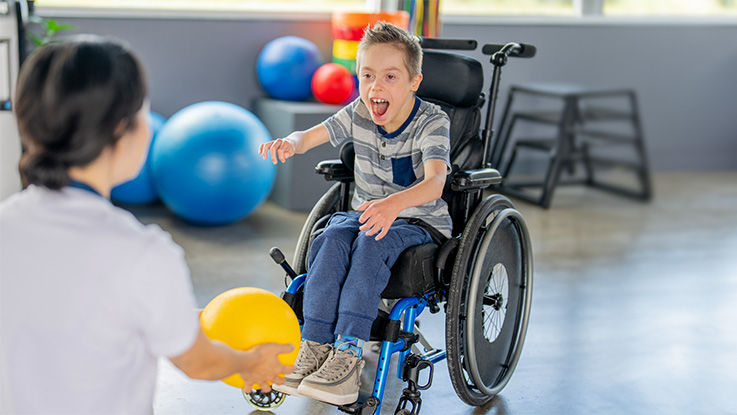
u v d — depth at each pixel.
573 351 2.40
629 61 5.11
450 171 1.83
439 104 2.07
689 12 5.40
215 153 3.27
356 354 1.63
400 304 1.70
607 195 4.68
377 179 1.91
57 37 3.73
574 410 2.03
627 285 3.06
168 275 0.86
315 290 1.68
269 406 1.91
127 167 0.90
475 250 1.83
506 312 2.07
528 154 4.94
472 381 1.92
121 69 0.84
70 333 0.83
